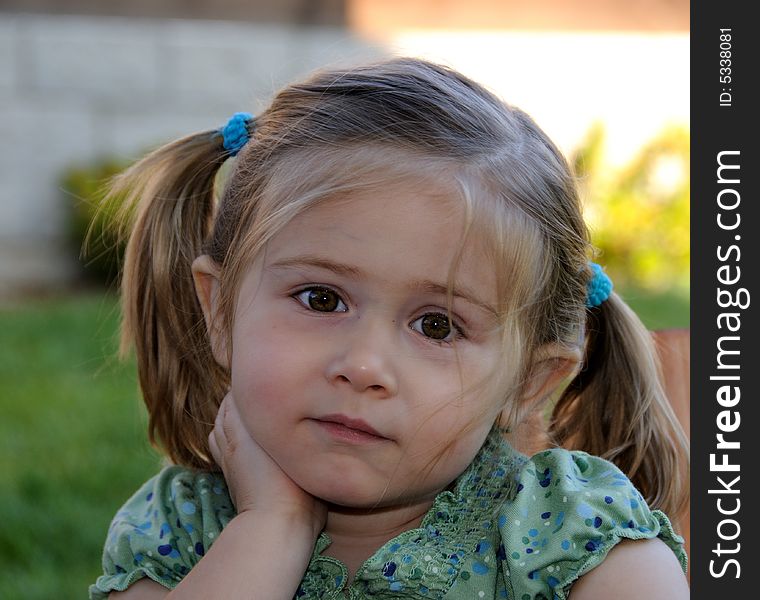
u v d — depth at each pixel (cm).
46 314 769
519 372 189
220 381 224
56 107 1040
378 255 173
